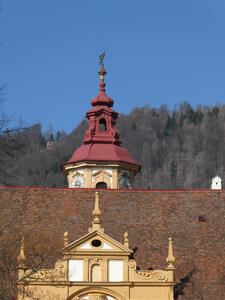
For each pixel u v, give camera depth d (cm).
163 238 8606
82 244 7562
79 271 7494
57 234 8606
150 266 8181
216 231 8706
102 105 11212
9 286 6588
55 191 9231
